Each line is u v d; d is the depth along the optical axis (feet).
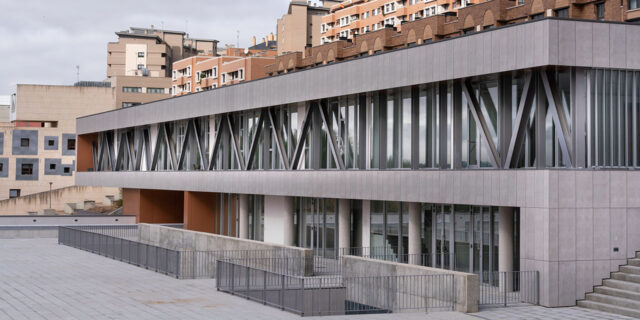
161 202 179.73
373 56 95.61
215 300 72.43
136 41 475.31
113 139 198.08
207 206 153.79
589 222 72.23
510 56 75.41
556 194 71.00
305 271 85.92
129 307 67.82
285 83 116.16
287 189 116.98
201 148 150.92
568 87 74.08
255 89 124.88
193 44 546.67
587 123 73.97
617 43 74.74
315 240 120.26
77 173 210.38
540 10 124.98
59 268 98.99
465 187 81.46
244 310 66.64
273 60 294.87
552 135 74.90
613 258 73.10
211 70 328.49
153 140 173.37
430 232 94.63
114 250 111.55
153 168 170.19
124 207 190.90
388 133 99.45
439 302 67.82
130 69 463.01
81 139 209.87
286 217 124.47
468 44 80.64
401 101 96.63
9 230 152.87
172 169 163.12
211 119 148.36
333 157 110.83
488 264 84.74
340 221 110.11
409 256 94.79
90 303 70.03
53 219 177.88
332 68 104.27
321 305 66.39
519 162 77.97
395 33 160.86
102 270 96.99
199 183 146.30
